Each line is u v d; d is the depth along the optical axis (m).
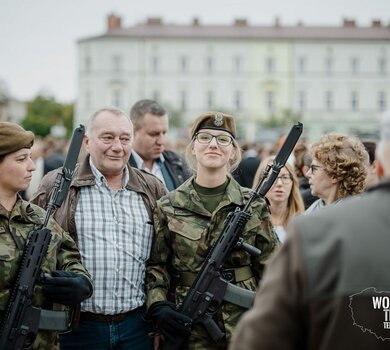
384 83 76.06
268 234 3.92
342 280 1.91
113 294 3.95
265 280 2.03
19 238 3.40
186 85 75.69
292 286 1.96
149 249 4.11
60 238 3.63
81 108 76.62
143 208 4.16
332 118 76.06
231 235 3.76
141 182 4.26
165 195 4.13
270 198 5.03
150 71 75.75
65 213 4.01
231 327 3.74
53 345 3.52
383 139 2.09
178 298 3.86
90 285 3.59
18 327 3.28
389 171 2.07
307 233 1.97
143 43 75.56
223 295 3.73
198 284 3.75
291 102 75.94
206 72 75.56
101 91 76.12
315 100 76.12
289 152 3.88
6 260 3.31
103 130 4.00
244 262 3.84
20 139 3.40
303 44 75.62
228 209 3.90
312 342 1.95
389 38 75.81
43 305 3.46
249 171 7.30
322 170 4.06
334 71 75.88
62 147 16.73
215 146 3.88
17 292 3.30
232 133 3.99
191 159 4.17
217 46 75.44
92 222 4.00
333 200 4.09
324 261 1.93
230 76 75.56
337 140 4.07
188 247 3.86
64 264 3.67
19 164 3.41
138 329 4.04
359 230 1.94
